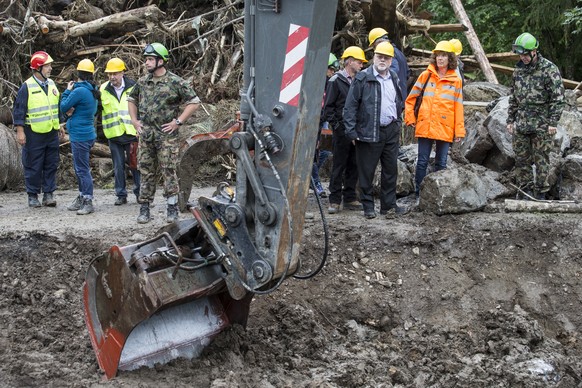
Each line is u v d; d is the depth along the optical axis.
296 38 4.82
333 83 8.52
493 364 6.55
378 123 8.09
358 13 13.18
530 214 8.20
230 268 5.29
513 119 8.71
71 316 6.74
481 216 8.13
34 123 9.27
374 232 7.92
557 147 9.34
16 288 7.16
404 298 7.38
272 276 5.12
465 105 11.62
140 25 14.00
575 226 7.92
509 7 18.16
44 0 14.22
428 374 6.44
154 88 7.90
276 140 4.97
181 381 5.49
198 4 14.86
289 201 5.04
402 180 9.38
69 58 13.60
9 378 5.56
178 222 5.89
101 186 12.00
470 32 14.86
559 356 6.65
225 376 5.58
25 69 13.43
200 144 5.29
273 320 6.93
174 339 5.75
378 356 6.66
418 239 7.82
